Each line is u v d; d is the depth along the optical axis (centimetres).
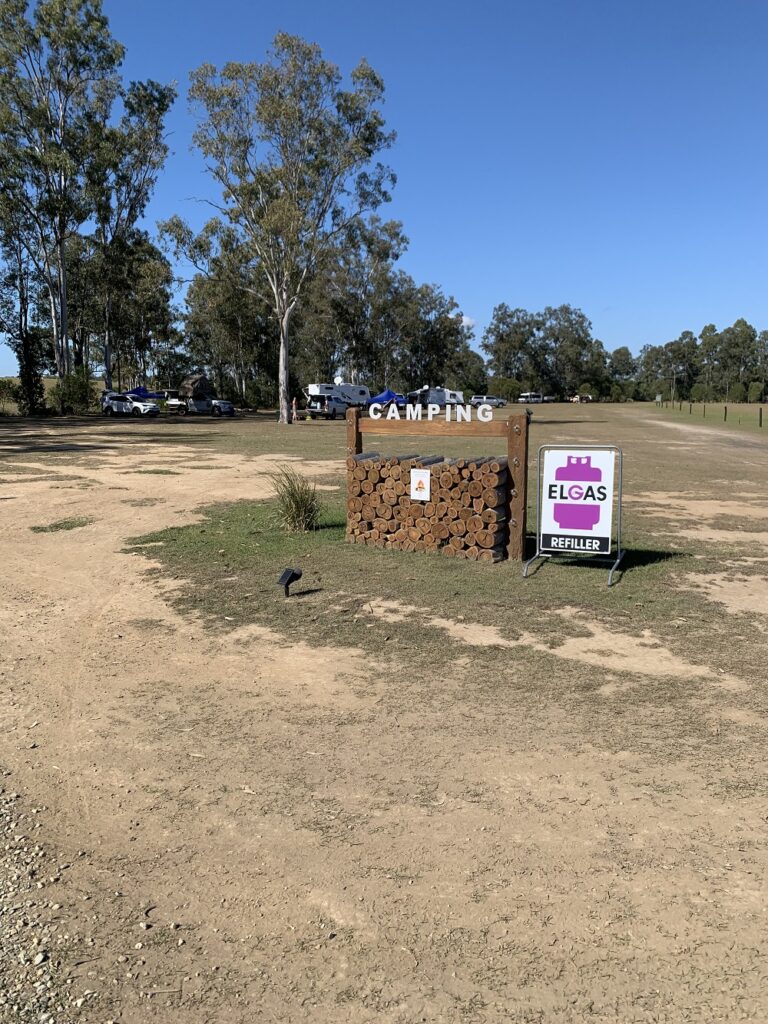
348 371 8081
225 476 1672
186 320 7375
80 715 458
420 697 470
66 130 4841
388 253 5047
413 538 859
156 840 327
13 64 4600
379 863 306
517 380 13250
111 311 6262
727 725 425
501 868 300
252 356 7412
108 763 397
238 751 405
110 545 941
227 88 3712
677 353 14825
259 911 280
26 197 4953
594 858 306
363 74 3878
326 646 566
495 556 809
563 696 468
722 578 756
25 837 332
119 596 720
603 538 756
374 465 873
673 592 701
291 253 4181
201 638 592
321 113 3925
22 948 264
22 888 297
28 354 5375
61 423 4372
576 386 13400
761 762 382
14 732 437
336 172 4006
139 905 286
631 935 262
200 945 264
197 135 3819
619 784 362
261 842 323
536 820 333
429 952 257
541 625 604
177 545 924
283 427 4097
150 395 6303
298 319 7394
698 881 291
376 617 630
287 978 247
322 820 338
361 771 380
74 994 242
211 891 293
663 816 335
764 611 643
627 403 12425
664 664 520
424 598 678
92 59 4775
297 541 925
